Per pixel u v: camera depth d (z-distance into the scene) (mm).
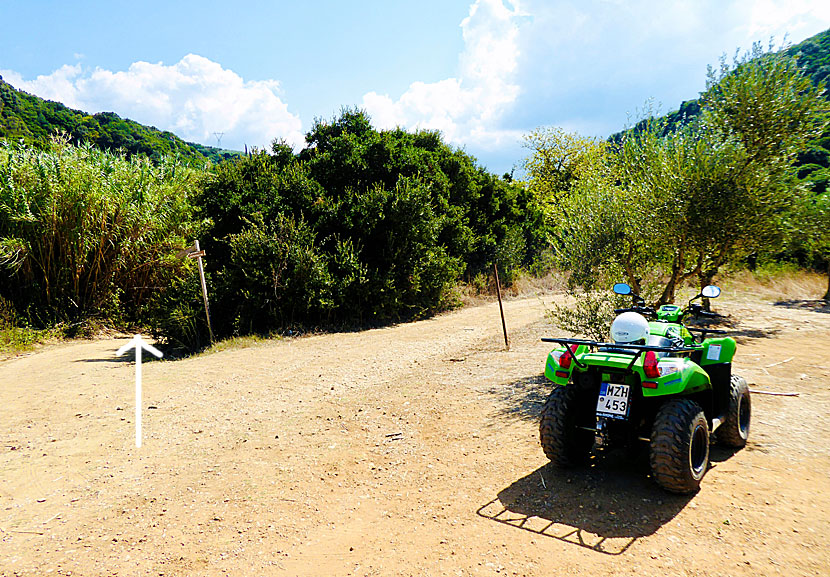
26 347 13984
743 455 4766
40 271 16125
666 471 3805
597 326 7910
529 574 3098
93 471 5176
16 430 6605
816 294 16984
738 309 14250
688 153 8922
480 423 6105
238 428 6426
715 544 3311
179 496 4535
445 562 3301
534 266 27859
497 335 13141
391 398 7457
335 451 5484
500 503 4094
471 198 26156
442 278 19375
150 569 3387
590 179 9359
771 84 10062
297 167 18562
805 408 6016
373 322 17141
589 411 4652
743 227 8859
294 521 3998
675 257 8836
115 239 16891
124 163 18000
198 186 19531
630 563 3145
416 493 4391
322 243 17016
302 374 9492
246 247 15188
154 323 14648
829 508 3713
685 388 4121
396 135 24562
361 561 3383
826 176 17812
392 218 17766
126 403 7859
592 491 4184
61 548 3695
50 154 16219
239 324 14758
